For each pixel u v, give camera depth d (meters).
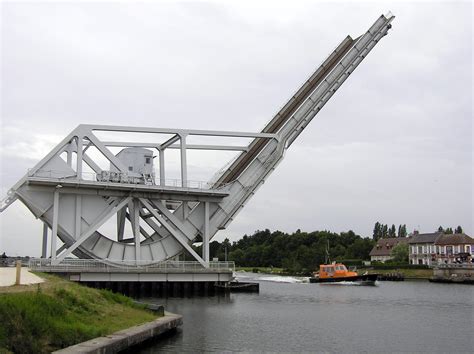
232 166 53.91
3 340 15.46
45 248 50.78
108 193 48.44
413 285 76.31
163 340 23.38
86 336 18.45
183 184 49.66
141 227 54.41
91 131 47.91
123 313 23.88
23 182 46.19
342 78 53.69
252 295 53.31
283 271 118.50
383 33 53.78
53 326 17.55
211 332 26.59
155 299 46.22
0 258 54.84
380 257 131.62
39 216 47.75
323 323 31.41
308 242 140.00
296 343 24.36
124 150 53.03
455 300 48.69
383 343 24.81
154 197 49.62
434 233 116.44
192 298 48.06
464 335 27.31
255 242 166.38
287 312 37.09
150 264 49.19
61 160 47.62
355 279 74.81
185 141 49.41
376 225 181.00
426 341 25.50
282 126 52.44
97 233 48.66
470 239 108.25
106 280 45.62
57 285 24.28
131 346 19.81
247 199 52.66
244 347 22.88
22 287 22.00
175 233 49.84
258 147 53.91
